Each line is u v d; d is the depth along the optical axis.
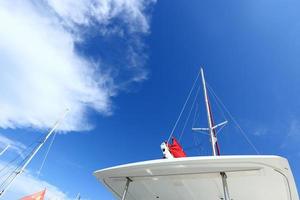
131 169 3.85
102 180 4.45
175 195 4.26
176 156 4.58
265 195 3.75
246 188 3.69
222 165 3.30
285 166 3.17
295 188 3.35
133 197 4.68
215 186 3.80
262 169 3.25
